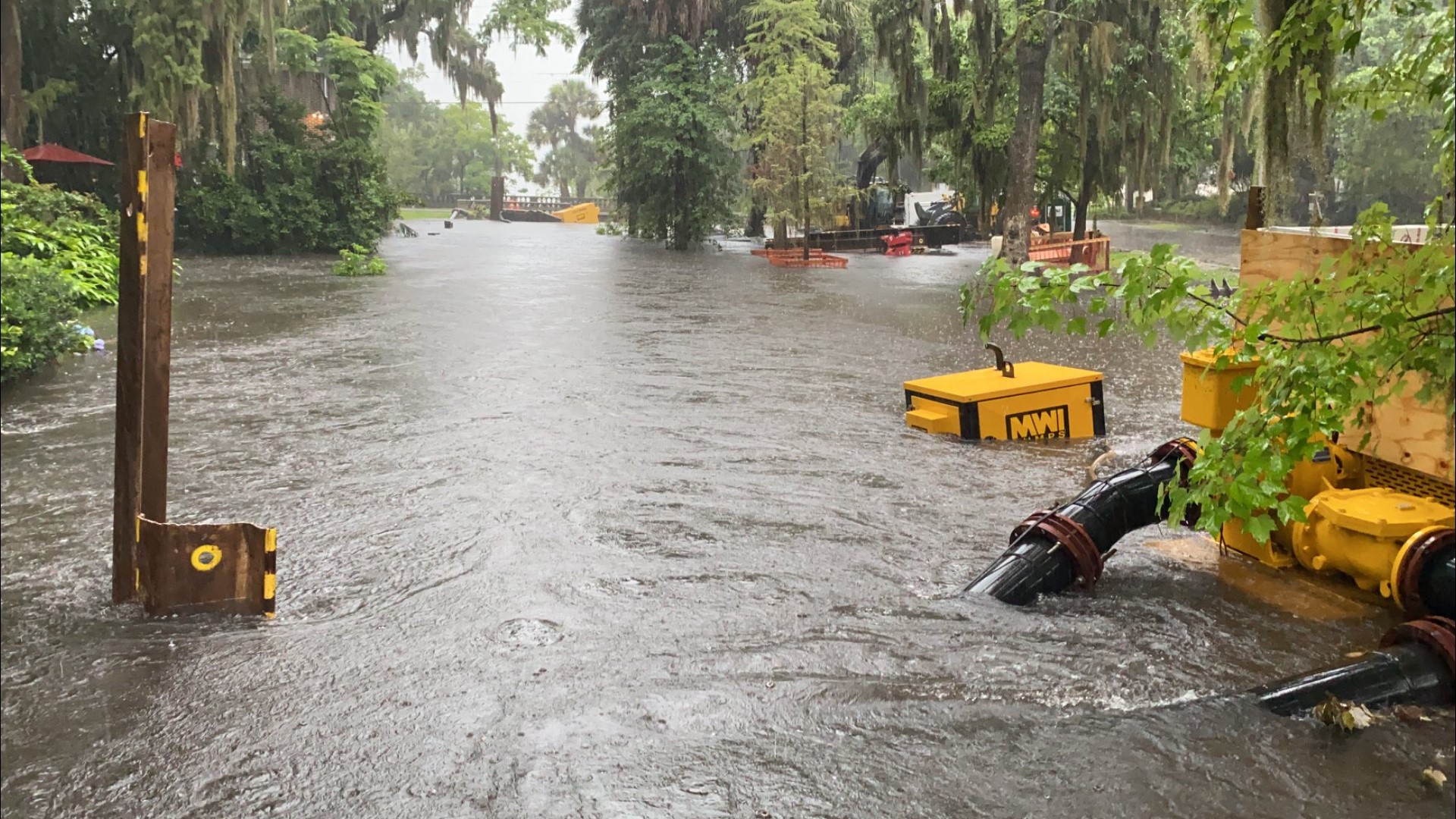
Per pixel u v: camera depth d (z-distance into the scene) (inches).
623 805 152.5
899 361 581.0
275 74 1473.9
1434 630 191.5
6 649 204.4
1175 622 222.2
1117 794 155.6
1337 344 117.9
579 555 261.3
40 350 509.7
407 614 223.8
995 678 194.5
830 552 265.9
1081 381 403.9
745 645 208.7
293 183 1454.2
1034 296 117.6
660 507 302.4
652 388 490.6
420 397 464.4
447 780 158.9
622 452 366.6
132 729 174.1
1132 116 1103.0
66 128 1307.8
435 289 972.6
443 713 179.9
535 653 204.4
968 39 1194.6
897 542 274.2
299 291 943.7
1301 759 165.5
